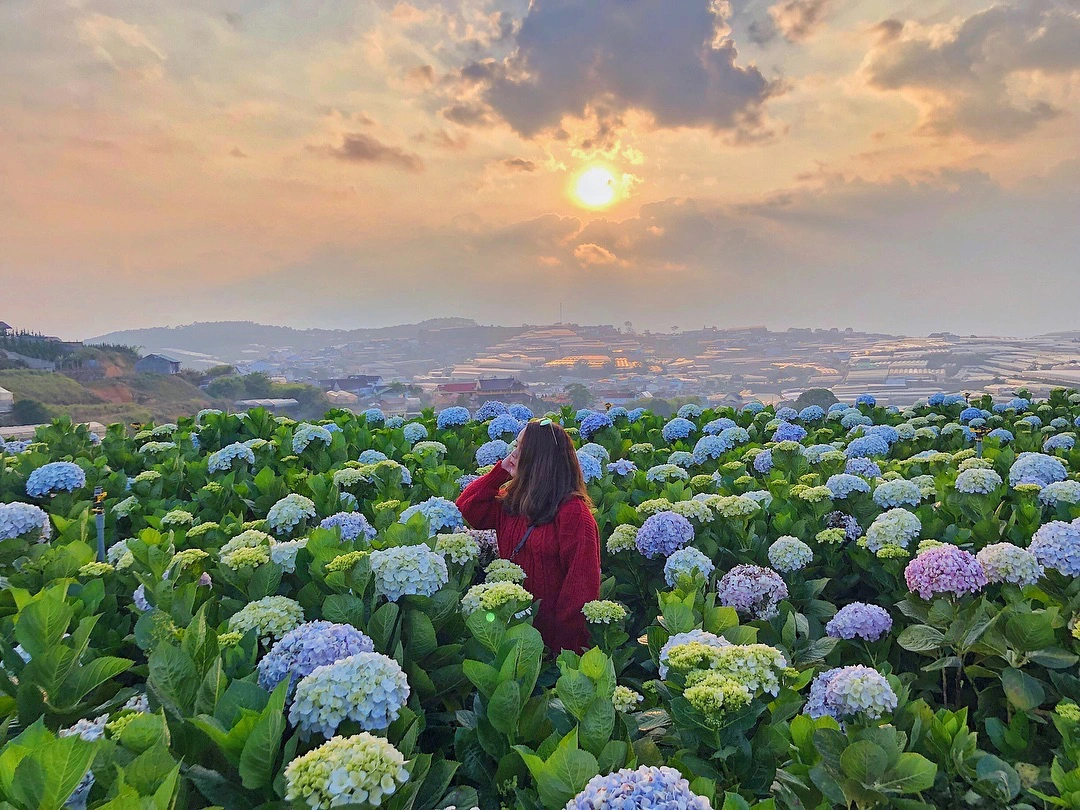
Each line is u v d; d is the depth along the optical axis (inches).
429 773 77.7
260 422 326.3
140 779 64.6
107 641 120.1
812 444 317.4
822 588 151.9
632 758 77.3
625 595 169.8
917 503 188.2
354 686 77.9
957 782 81.1
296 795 62.8
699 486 225.8
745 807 64.8
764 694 100.3
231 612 119.6
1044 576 126.4
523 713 84.5
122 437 310.8
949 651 121.0
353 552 114.4
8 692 91.4
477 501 169.3
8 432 432.8
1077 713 87.3
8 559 153.1
